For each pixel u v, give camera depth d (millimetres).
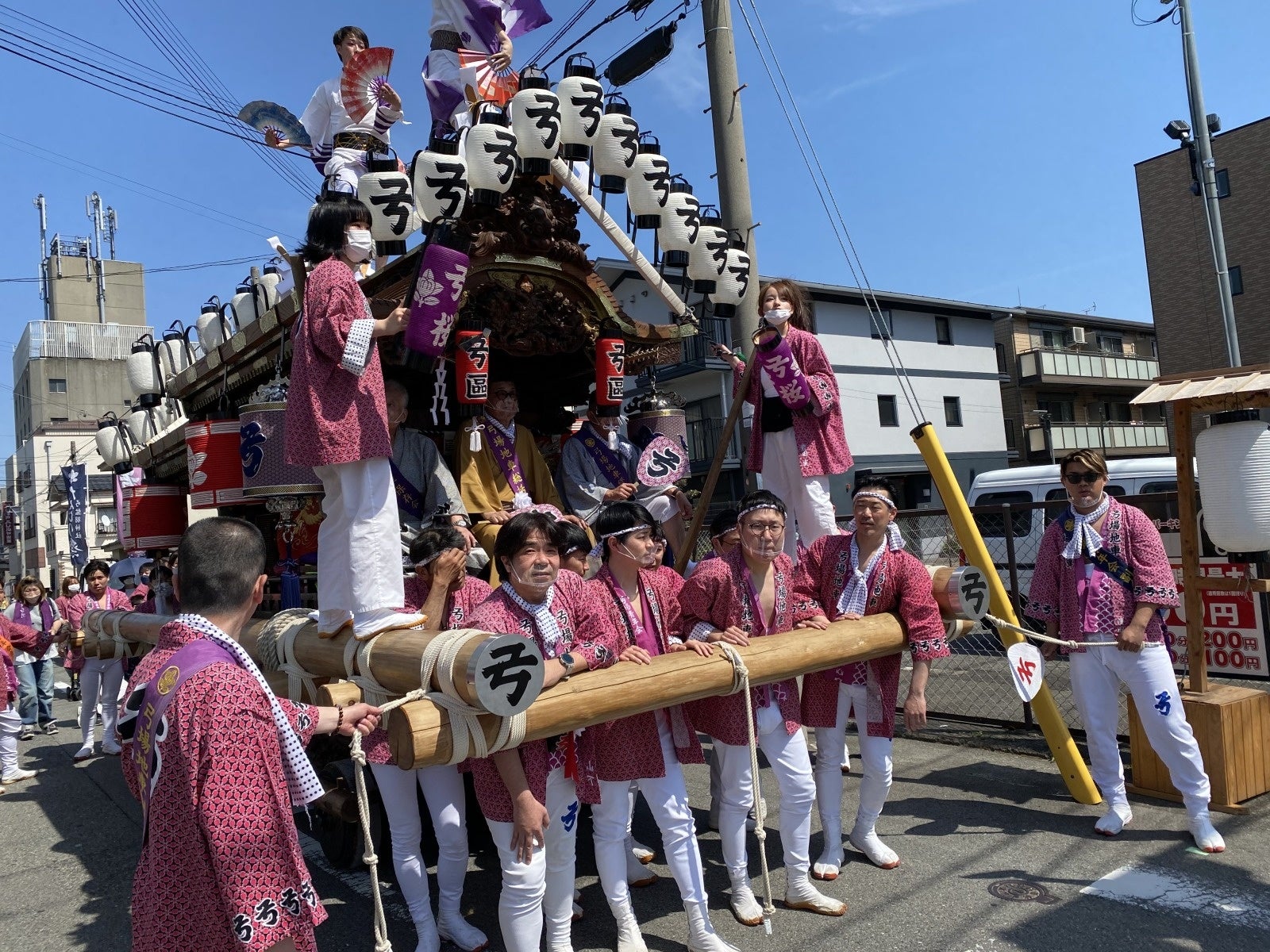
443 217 4508
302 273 3781
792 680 3734
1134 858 4062
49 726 9578
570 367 6637
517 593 3100
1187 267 23328
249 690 2002
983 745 6215
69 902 4465
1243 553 4688
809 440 5012
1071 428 29250
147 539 7848
